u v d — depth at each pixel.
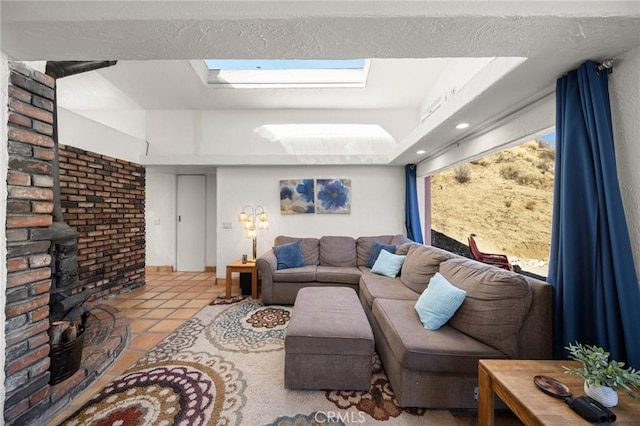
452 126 2.37
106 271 3.54
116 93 3.78
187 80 3.44
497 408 1.57
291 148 4.35
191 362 2.05
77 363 1.75
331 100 4.02
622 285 1.18
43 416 1.45
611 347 1.20
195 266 5.25
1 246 1.25
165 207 5.21
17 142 1.36
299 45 1.24
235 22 1.07
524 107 1.95
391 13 1.05
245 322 2.80
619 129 1.28
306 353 1.73
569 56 1.30
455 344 1.59
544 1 1.03
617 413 0.96
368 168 4.40
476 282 1.80
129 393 1.70
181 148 4.35
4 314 1.27
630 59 1.23
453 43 1.22
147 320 2.85
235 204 4.41
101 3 1.06
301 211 4.36
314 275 3.39
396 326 1.80
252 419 1.49
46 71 1.94
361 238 4.03
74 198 3.11
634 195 1.23
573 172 1.37
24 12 1.06
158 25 1.09
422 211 4.37
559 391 1.05
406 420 1.50
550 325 1.51
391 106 4.23
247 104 4.15
